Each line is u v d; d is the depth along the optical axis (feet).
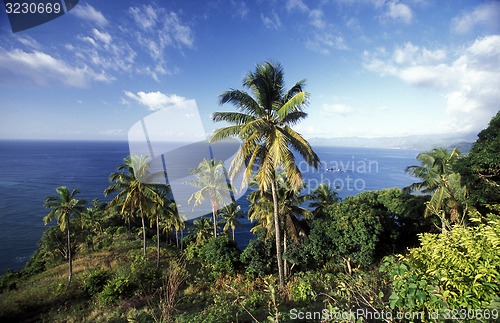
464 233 13.52
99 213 130.82
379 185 289.33
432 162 60.08
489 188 36.94
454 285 10.21
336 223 53.72
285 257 55.72
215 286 50.14
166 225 96.73
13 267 123.54
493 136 36.91
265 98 36.01
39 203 228.02
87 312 41.34
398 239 62.34
